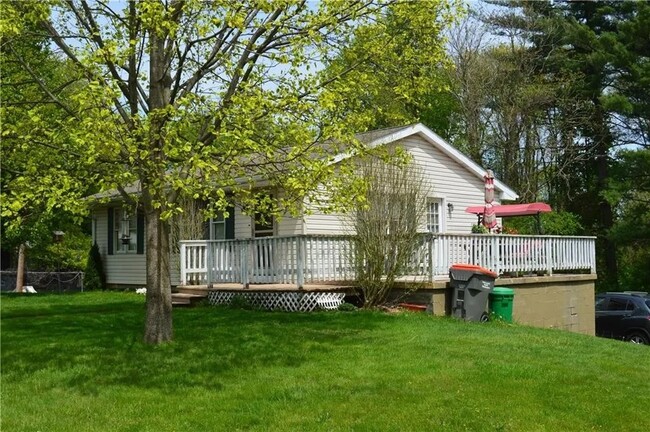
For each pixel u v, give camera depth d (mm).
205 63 9938
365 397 7426
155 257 10367
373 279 14086
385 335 10984
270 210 9875
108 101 7707
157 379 8297
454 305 13828
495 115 35281
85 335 11172
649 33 31578
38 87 10672
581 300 17938
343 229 16375
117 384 8125
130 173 8234
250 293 14898
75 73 11047
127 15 10016
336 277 14711
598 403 7352
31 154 9625
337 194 9695
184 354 9586
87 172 8781
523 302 16047
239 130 8359
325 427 6492
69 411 7113
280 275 14500
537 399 7414
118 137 7957
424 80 11062
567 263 17922
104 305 16656
